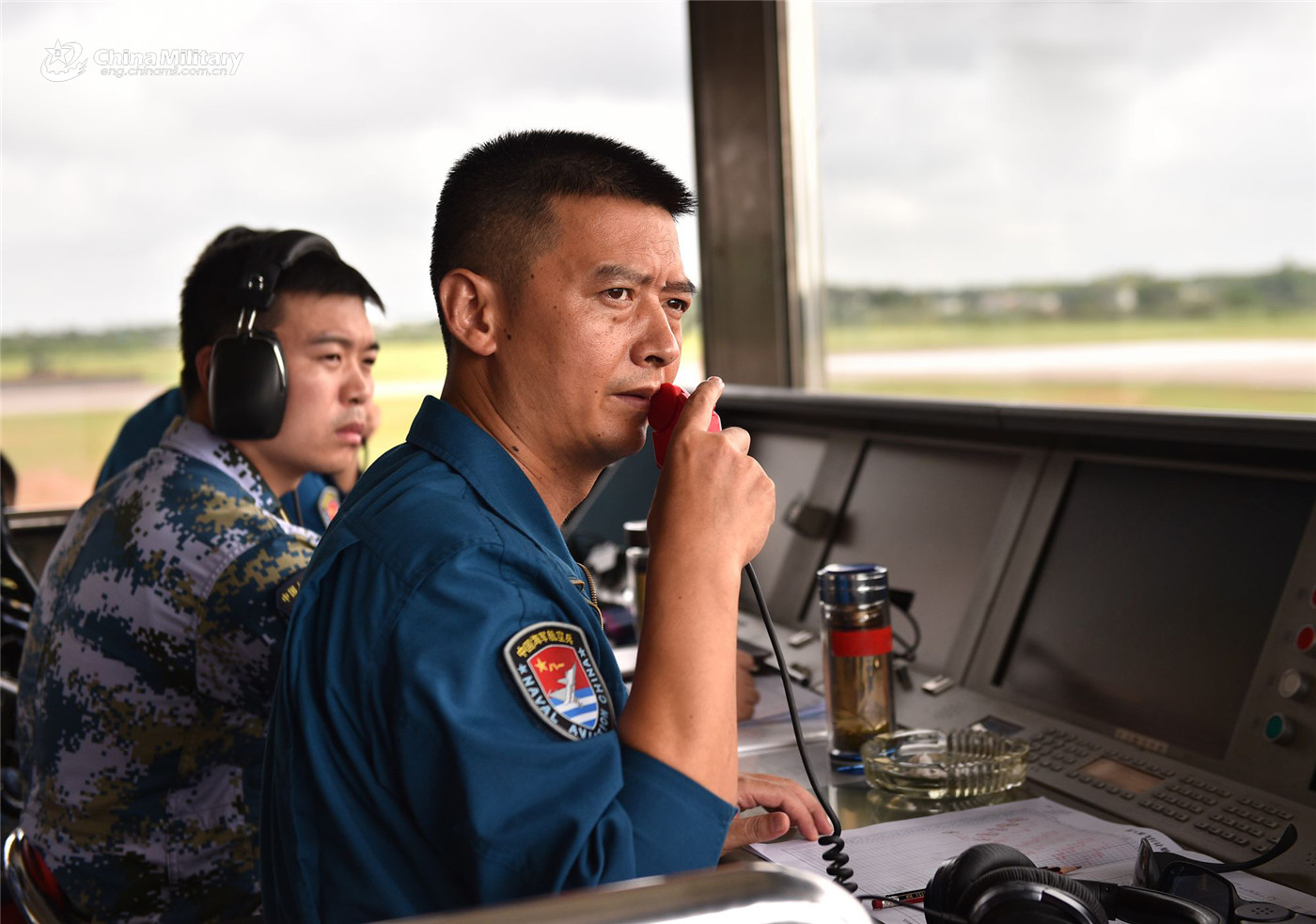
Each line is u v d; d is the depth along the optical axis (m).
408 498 0.87
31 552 2.75
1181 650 1.21
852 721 1.24
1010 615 1.44
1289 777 1.03
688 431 0.90
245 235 1.61
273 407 1.39
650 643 0.82
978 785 1.14
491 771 0.73
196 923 1.31
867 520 1.81
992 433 1.62
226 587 1.26
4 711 1.75
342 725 0.80
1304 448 1.09
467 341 0.94
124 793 1.30
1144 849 0.89
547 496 0.98
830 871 0.95
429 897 0.78
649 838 0.75
